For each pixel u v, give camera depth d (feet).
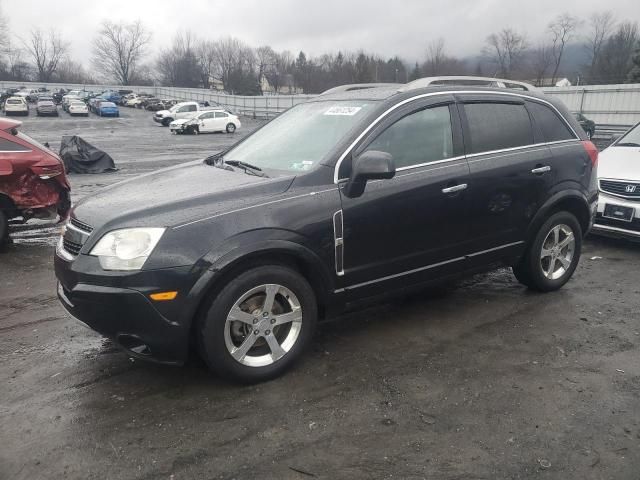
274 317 11.22
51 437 9.52
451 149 13.70
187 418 10.09
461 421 10.03
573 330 14.08
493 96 14.85
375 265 12.56
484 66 248.52
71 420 10.03
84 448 9.23
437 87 13.92
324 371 11.85
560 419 10.11
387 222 12.46
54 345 13.25
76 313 10.48
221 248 10.31
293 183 11.57
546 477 8.57
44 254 21.94
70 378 11.59
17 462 8.87
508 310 15.39
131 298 9.91
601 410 10.42
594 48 212.43
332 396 10.85
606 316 15.05
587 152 16.57
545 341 13.42
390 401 10.68
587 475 8.61
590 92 110.01
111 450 9.17
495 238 14.71
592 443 9.41
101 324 10.28
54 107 169.99
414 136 13.12
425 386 11.25
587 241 23.59
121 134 113.09
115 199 11.57
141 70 402.93
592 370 11.98
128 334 10.17
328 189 11.73
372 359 12.41
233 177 12.28
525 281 16.55
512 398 10.81
